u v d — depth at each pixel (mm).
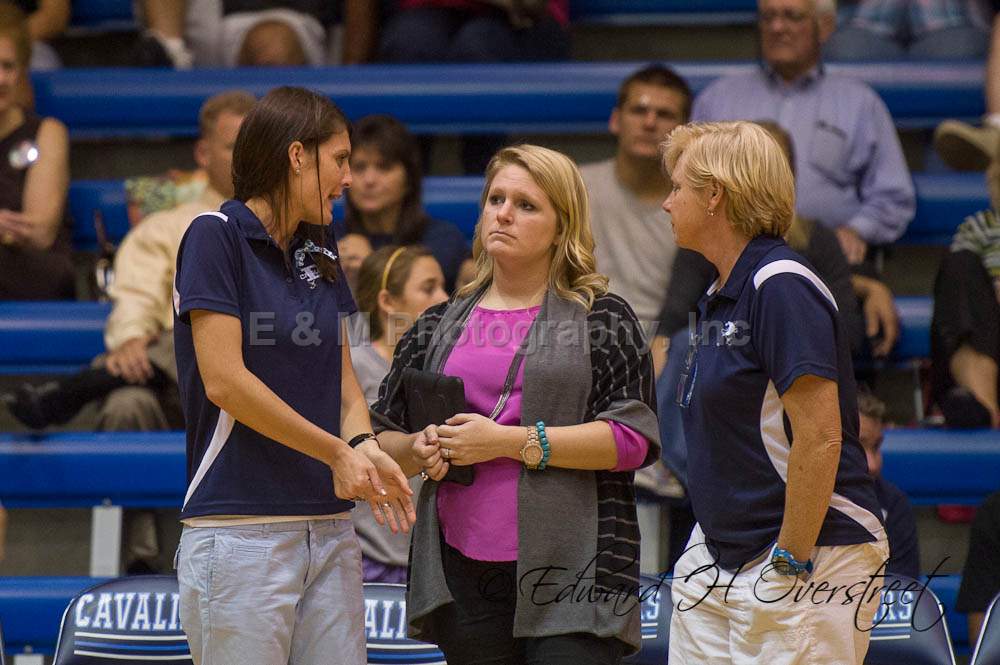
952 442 15336
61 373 17031
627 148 16516
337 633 9102
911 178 18531
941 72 19547
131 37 22375
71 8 21812
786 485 8664
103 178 20484
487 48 19938
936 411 16531
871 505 8914
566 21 20844
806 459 8469
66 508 15750
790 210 9031
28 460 15109
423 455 8906
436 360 9359
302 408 8969
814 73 18422
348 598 9195
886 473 15359
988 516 13391
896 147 18156
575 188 9305
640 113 16391
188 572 8898
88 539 15961
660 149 9766
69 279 18016
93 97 19625
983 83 19438
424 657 11547
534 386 9008
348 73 19578
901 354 17000
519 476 8977
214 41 20766
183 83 19625
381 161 16281
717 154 8969
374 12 20859
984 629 11289
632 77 16641
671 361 13820
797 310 8508
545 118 19547
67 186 18453
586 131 19719
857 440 8930
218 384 8602
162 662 11398
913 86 19469
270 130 8891
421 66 19719
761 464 8797
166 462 15094
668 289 15547
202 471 8914
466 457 8828
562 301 9258
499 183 9234
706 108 18656
